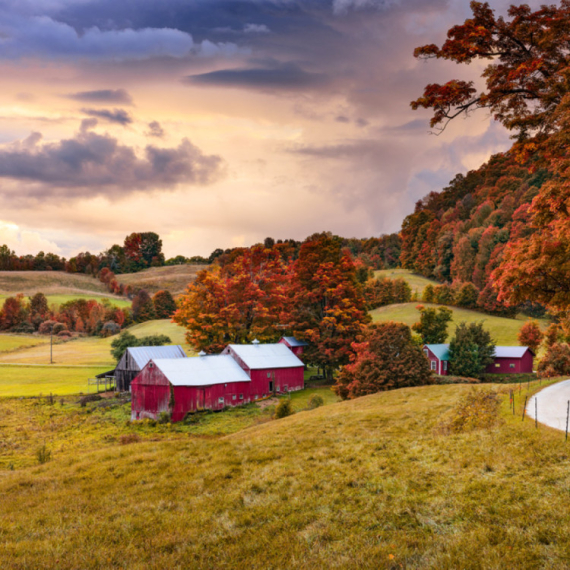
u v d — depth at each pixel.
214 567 10.16
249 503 14.07
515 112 18.42
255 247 101.31
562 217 16.58
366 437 22.59
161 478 17.70
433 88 17.92
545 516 10.54
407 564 9.34
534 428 18.11
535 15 16.98
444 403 31.05
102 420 51.97
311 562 9.86
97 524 13.39
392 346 48.94
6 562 10.97
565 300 17.11
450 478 13.96
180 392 52.19
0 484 19.17
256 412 53.75
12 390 71.00
